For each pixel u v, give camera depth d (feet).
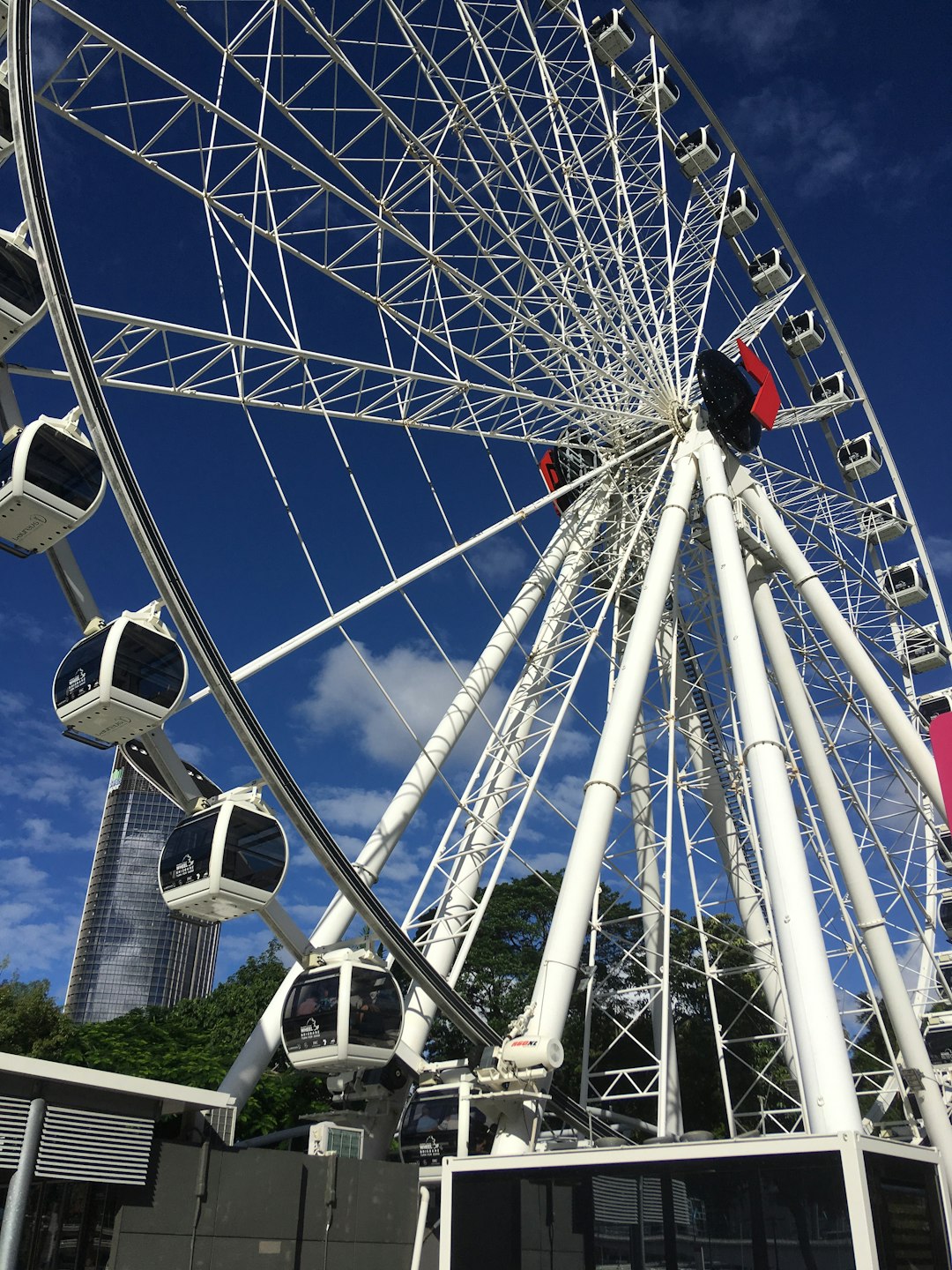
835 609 89.71
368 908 68.23
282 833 65.00
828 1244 39.60
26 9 59.00
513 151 85.20
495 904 180.75
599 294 94.79
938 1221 44.24
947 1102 98.89
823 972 60.23
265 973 182.50
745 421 98.17
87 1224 46.91
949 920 116.47
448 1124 71.00
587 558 100.22
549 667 92.79
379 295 77.92
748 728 72.13
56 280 58.39
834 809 89.71
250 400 71.72
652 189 106.01
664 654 102.73
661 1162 45.06
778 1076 156.25
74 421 63.00
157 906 515.09
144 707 60.59
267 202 70.54
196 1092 48.55
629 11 115.75
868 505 127.54
